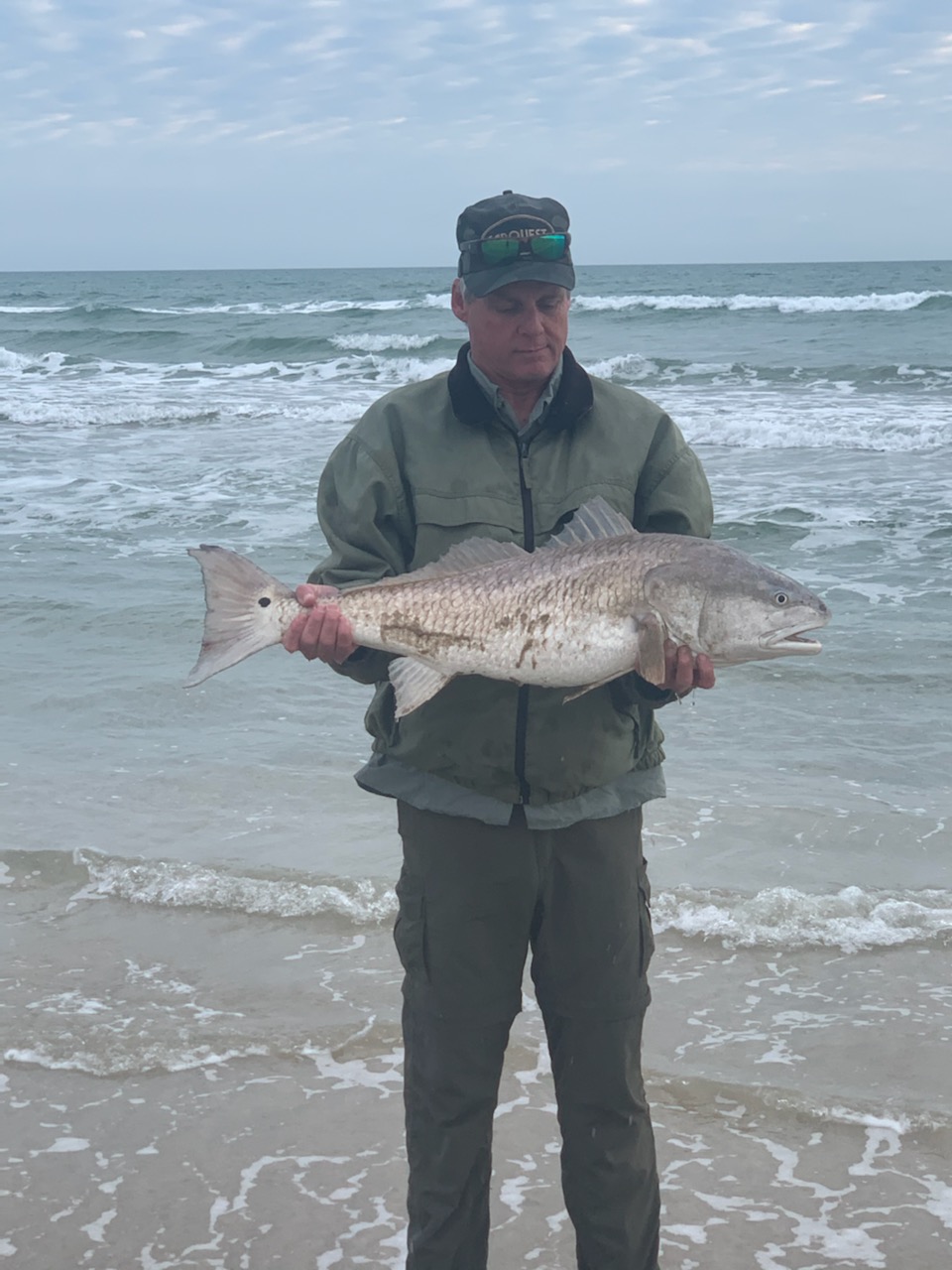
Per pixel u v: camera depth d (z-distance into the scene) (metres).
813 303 41.09
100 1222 3.29
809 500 13.07
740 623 2.50
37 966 4.57
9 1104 3.78
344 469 2.75
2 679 7.75
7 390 25.19
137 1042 4.06
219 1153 3.56
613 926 2.68
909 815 5.63
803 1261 3.12
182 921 4.88
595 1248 2.74
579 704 2.64
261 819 5.75
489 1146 2.76
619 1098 2.71
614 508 2.72
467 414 2.68
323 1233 3.24
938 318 35.69
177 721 7.03
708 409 20.30
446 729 2.64
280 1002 4.31
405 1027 2.78
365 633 2.59
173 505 13.32
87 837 5.55
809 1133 3.60
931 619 8.73
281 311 46.84
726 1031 4.11
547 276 2.57
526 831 2.64
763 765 6.32
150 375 28.72
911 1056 3.93
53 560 10.86
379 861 5.29
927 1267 3.09
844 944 4.61
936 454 15.98
